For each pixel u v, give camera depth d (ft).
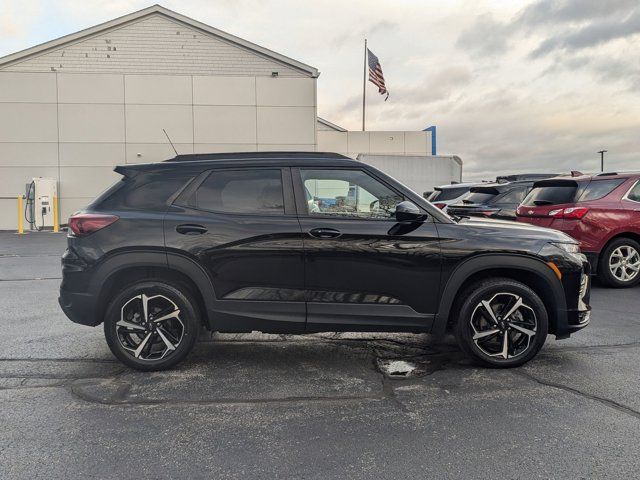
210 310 13.73
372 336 17.97
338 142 104.06
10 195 66.90
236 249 13.62
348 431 10.68
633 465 9.25
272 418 11.32
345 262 13.67
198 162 14.47
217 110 69.92
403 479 8.85
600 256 25.53
